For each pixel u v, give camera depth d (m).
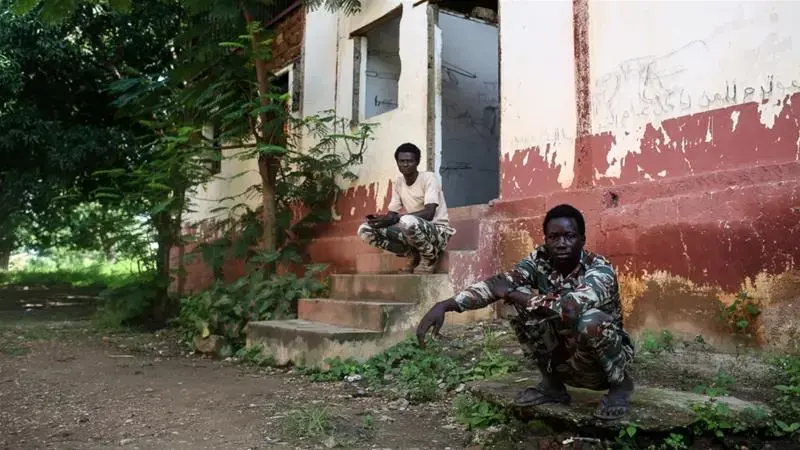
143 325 9.35
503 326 5.84
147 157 13.02
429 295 5.89
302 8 9.73
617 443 3.05
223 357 6.70
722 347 4.53
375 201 7.98
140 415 4.23
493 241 6.32
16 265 27.70
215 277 9.16
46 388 5.11
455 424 3.85
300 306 6.84
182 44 9.15
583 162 5.61
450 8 8.59
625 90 5.36
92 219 10.48
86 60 13.35
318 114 8.22
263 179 8.27
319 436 3.65
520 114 6.26
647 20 5.25
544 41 6.08
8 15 11.97
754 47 4.57
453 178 8.55
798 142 4.30
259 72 7.97
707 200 4.69
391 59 8.82
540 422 3.34
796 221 4.21
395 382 4.89
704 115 4.82
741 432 3.11
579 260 3.17
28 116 12.62
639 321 5.06
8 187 13.42
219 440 3.64
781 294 4.26
